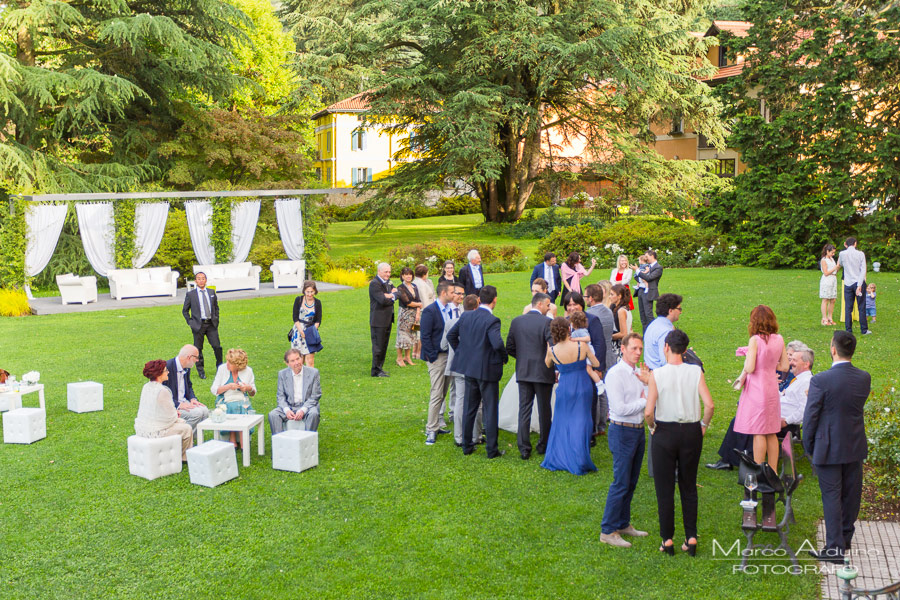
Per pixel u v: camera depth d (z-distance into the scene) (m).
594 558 6.15
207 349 14.82
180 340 15.67
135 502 7.37
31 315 19.44
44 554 6.31
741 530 6.61
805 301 18.16
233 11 30.61
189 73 30.89
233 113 32.53
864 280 14.20
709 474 7.92
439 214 59.84
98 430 9.70
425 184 38.12
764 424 6.77
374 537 6.59
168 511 7.15
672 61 38.22
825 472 5.86
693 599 5.51
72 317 18.86
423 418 10.11
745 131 26.50
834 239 25.41
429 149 40.19
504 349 8.38
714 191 28.77
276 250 27.12
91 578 5.93
